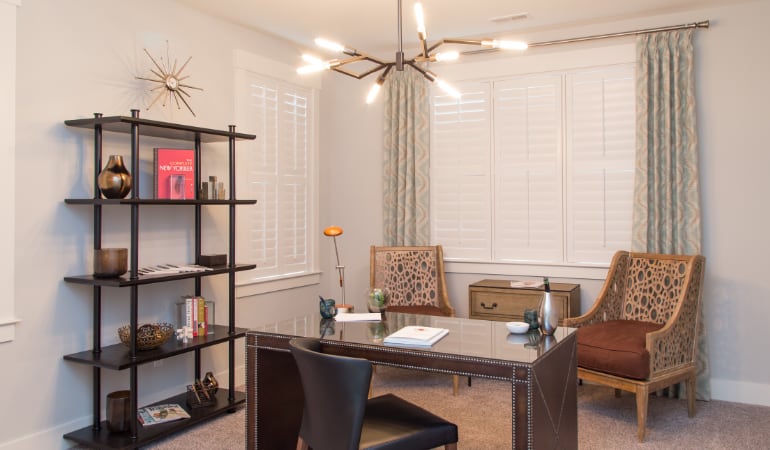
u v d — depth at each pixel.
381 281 4.57
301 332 2.63
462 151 4.70
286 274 4.64
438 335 2.47
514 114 4.52
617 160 4.20
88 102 3.16
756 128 3.76
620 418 3.54
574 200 4.34
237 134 3.61
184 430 3.33
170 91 3.64
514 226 4.55
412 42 4.60
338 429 1.98
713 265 3.89
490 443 3.18
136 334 3.05
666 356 3.30
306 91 4.88
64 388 3.06
